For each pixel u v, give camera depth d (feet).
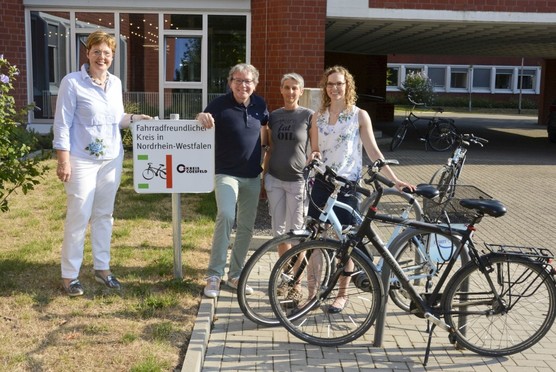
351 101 15.92
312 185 16.43
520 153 53.98
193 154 17.02
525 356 14.58
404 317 16.62
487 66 158.81
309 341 14.67
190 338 14.35
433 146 54.75
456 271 14.64
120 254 20.21
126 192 30.19
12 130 18.54
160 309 15.97
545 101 92.38
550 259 14.26
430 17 40.52
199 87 44.73
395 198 19.29
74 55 44.57
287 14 37.17
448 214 14.82
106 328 14.66
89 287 17.19
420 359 14.30
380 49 76.64
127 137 42.06
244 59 44.21
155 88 44.86
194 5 43.29
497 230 26.27
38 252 20.12
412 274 15.43
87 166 16.28
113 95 16.48
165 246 21.47
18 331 14.35
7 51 43.62
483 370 13.88
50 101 45.14
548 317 14.37
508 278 14.30
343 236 14.82
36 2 43.65
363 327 14.74
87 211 16.44
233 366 13.64
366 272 14.56
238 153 16.96
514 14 40.93
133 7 43.68
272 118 17.24
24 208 26.40
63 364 12.91
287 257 14.65
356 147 15.97
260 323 15.57
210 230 23.63
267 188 17.52
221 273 17.03
